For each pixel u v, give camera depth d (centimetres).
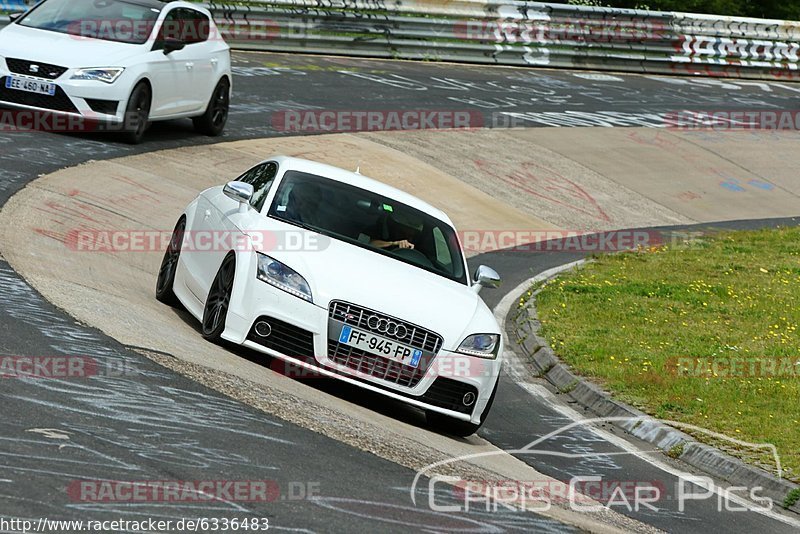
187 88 6272
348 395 3044
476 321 2967
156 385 2458
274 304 2841
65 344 2616
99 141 5816
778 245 7069
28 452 1909
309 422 2508
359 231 3172
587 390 3847
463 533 1994
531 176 7900
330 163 6838
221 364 2792
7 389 2209
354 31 10450
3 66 5509
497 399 3656
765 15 18288
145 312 3206
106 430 2103
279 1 9800
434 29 11088
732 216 8094
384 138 7788
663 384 3900
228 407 2436
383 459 2389
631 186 8256
